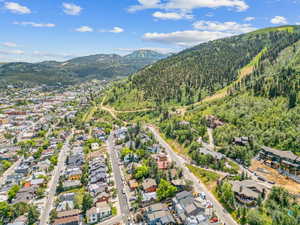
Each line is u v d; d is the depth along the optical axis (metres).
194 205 81.62
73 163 136.12
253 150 119.75
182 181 99.12
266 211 76.81
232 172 105.56
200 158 118.50
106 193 97.06
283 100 149.38
